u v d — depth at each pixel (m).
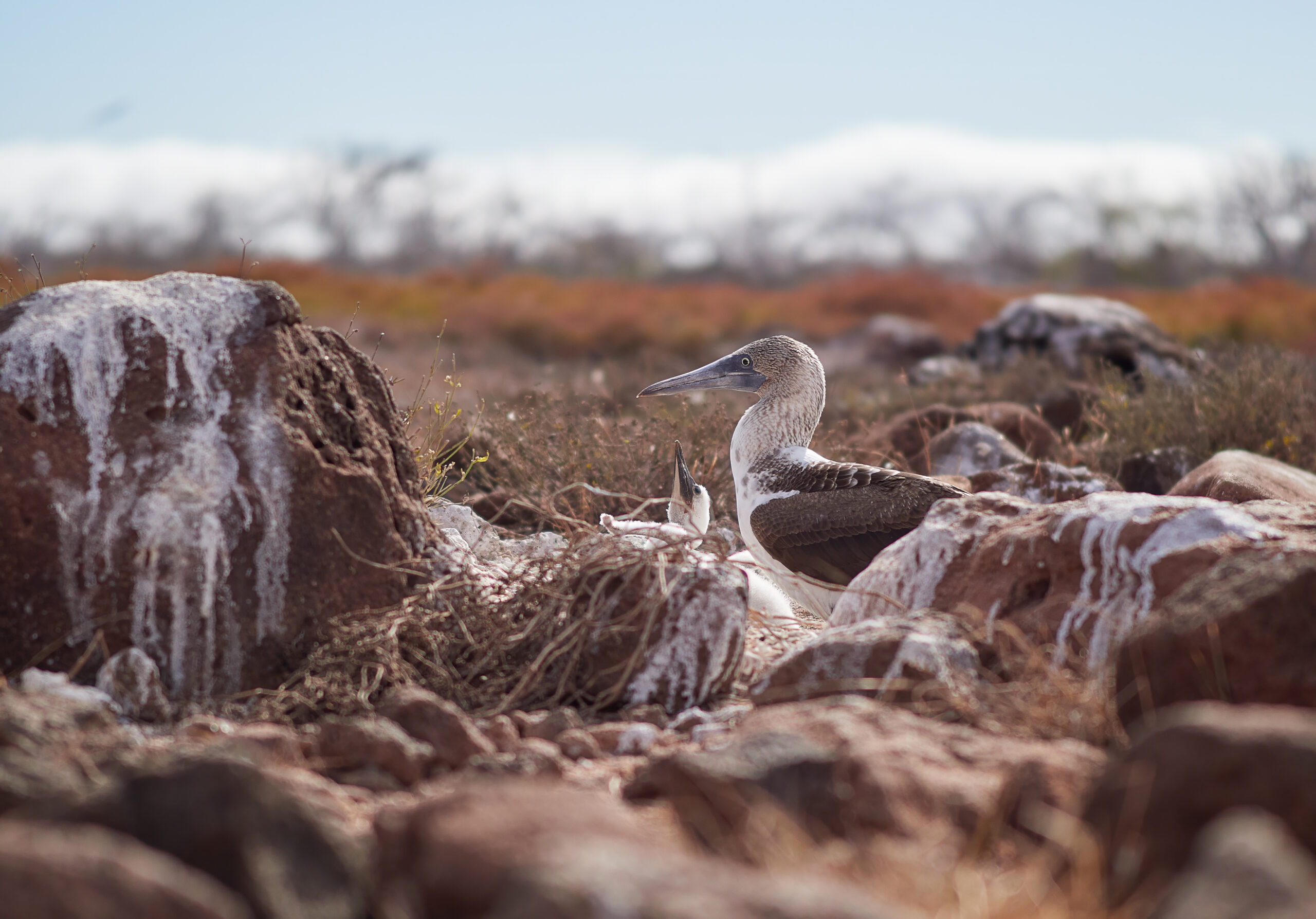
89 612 4.37
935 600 4.79
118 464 4.46
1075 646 4.29
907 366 24.73
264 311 4.84
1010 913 2.59
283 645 4.54
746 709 4.55
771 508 6.39
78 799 2.76
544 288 53.41
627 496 5.82
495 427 9.51
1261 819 2.41
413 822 2.67
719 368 6.99
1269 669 3.49
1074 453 11.30
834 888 2.25
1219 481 8.12
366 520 4.75
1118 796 2.73
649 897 2.08
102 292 4.70
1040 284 91.50
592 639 4.69
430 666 4.64
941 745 3.35
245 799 2.62
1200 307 42.19
